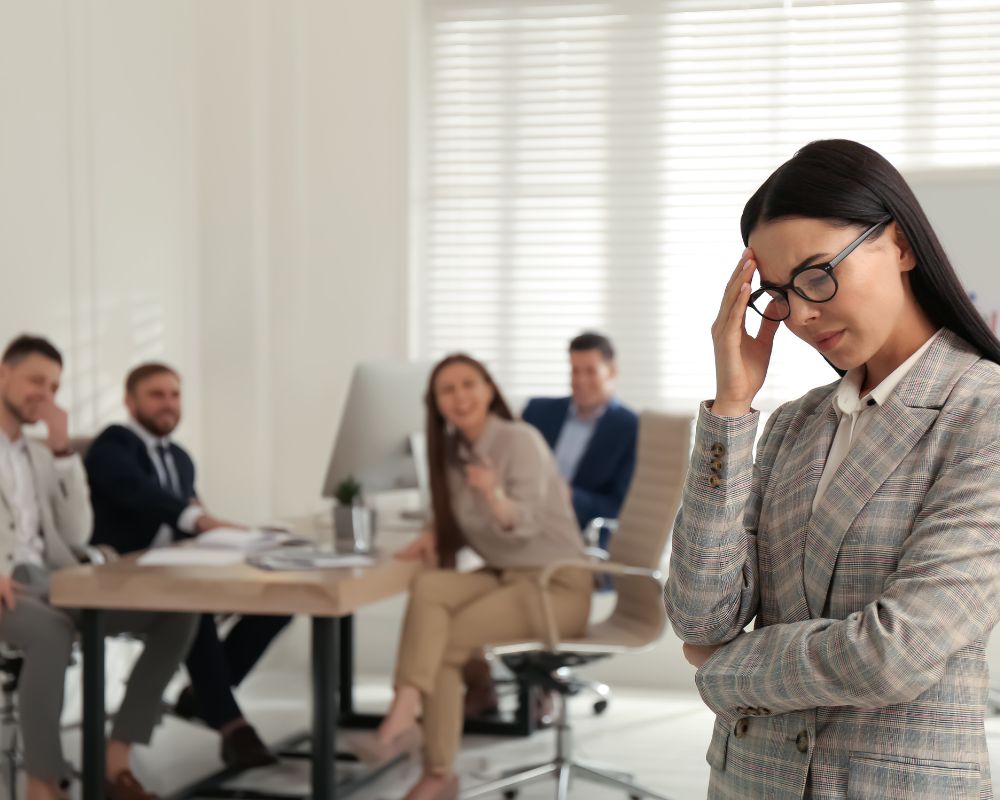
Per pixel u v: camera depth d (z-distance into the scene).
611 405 4.88
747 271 1.21
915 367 1.17
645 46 5.31
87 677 3.18
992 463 1.09
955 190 4.77
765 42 5.21
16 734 3.57
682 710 4.70
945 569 1.07
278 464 5.46
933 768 1.09
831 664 1.09
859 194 1.13
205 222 5.40
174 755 4.11
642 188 5.36
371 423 4.07
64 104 4.48
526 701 4.27
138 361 4.96
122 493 3.99
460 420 3.65
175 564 3.26
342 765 3.94
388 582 3.22
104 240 4.72
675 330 5.36
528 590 3.45
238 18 5.33
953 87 5.08
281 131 5.40
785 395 5.14
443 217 5.51
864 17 5.13
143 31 4.97
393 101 5.34
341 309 5.42
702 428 1.24
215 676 3.80
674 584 1.25
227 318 5.39
